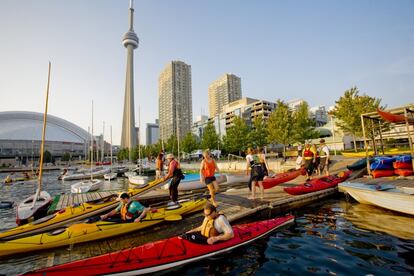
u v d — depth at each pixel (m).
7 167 81.69
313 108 90.25
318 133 33.06
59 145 124.75
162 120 136.25
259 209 8.41
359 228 6.73
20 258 5.76
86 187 20.30
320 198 10.65
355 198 9.47
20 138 116.94
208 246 5.26
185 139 51.28
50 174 52.47
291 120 30.73
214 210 5.32
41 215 10.41
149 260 4.67
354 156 23.33
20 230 7.01
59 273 4.03
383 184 9.77
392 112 12.30
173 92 126.38
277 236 6.45
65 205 11.26
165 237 6.73
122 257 4.58
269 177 12.21
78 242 6.33
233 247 5.62
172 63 127.94
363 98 24.44
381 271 4.34
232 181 16.27
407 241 5.65
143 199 11.12
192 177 16.33
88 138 129.88
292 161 25.88
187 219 8.16
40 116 134.00
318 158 14.16
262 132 38.84
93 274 4.21
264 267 4.77
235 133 39.22
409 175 11.16
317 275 4.34
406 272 4.27
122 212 7.12
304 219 7.99
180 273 4.70
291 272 4.50
